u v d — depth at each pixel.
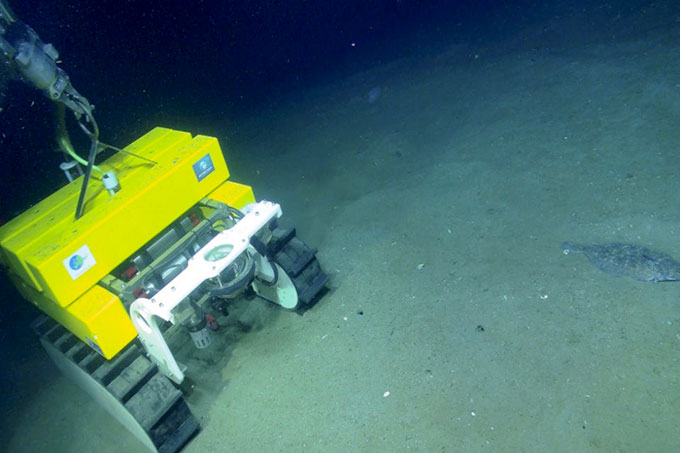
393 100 7.59
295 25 11.65
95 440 3.66
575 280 3.79
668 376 3.00
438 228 4.77
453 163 5.65
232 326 4.28
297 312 4.24
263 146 7.42
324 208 5.59
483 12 9.64
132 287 3.16
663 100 5.30
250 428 3.43
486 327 3.65
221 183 3.92
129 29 11.05
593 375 3.13
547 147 5.35
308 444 3.22
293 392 3.59
